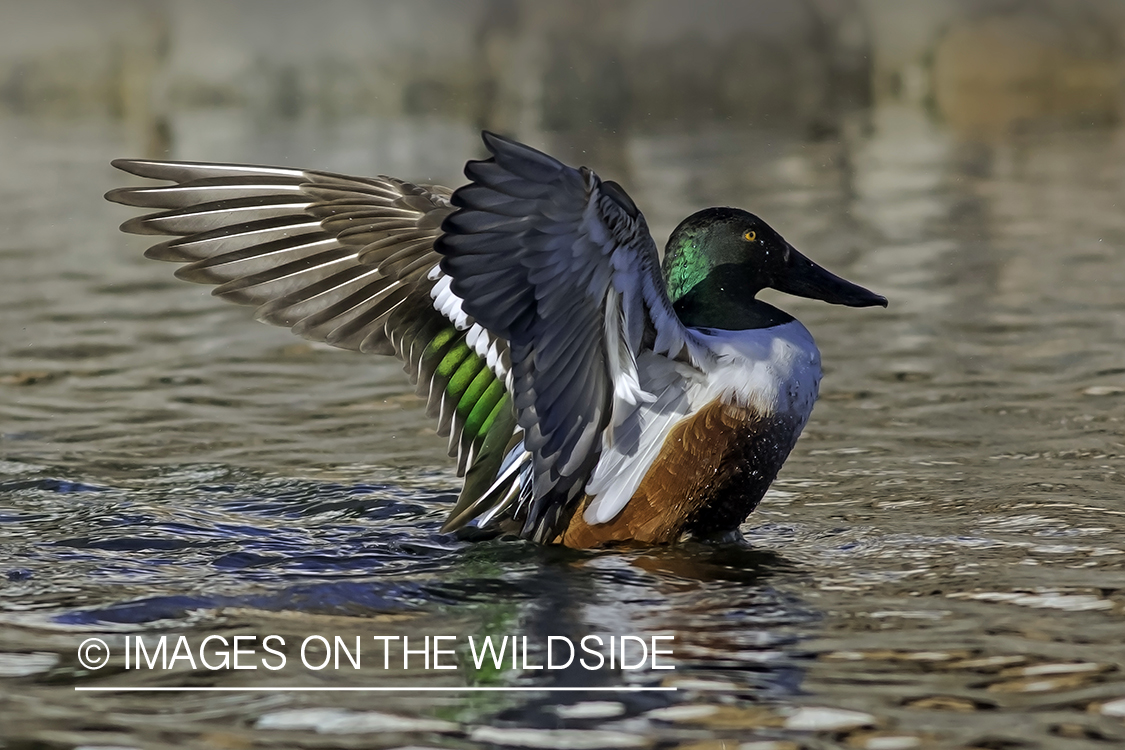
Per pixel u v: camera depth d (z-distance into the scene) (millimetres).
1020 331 13664
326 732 5496
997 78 33469
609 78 32219
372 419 11422
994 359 12711
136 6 33625
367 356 13547
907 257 17219
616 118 30562
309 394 12188
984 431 10602
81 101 32750
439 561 8008
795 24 33656
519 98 31438
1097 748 5266
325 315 9023
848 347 13367
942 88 33469
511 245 7043
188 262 8906
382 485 9695
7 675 6098
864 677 6023
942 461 9898
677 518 8391
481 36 33031
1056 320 14039
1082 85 33000
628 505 8344
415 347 8898
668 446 8320
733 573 7699
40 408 11617
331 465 10180
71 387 12281
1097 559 7703
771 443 8453
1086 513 8609
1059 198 21094
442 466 10188
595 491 8289
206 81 32469
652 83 32281
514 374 7418
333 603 7180
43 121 30656
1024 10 33844
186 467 10078
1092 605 6914
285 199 9078
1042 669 6062
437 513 9094
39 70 33219
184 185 8945
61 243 18719
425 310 8914
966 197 21328
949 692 5832
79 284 16422
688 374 8352
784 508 9016
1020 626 6629
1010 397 11500
